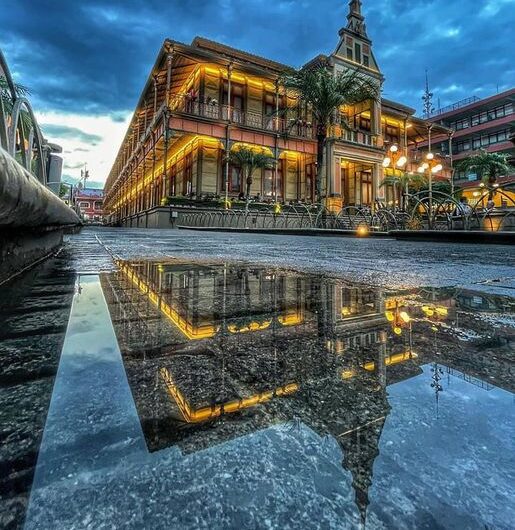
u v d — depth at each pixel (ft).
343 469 1.14
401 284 5.07
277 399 1.60
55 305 3.49
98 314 3.16
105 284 4.81
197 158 67.77
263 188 74.79
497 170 84.79
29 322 2.84
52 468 1.09
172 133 60.44
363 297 4.10
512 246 16.19
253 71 65.10
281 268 7.00
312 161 75.36
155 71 64.95
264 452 1.22
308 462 1.17
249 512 0.98
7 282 4.84
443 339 2.52
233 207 61.67
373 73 78.48
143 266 7.01
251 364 2.02
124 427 1.33
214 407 1.51
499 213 20.15
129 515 0.94
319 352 2.24
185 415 1.43
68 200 31.22
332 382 1.79
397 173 87.15
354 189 83.71
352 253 11.89
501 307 3.57
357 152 74.13
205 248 13.25
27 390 1.61
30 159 7.27
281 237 27.37
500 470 1.14
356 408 1.52
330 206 68.18
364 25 80.28
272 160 66.64
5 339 2.38
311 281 5.34
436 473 1.13
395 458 1.19
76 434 1.26
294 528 0.92
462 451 1.23
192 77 70.79
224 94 68.18
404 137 88.33
